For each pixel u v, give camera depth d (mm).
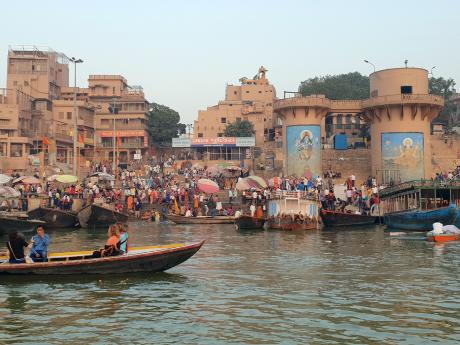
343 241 28984
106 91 92562
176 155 85125
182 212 46844
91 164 76750
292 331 11094
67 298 14172
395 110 54656
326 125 88250
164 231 36000
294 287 15641
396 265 19906
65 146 76750
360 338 10594
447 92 105375
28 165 62625
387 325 11500
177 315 12398
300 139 56500
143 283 16219
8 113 71688
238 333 10969
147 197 50219
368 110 57094
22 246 17297
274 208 37469
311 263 20453
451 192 40375
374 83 58062
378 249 25078
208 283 16250
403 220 36500
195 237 31625
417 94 53750
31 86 82875
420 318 12062
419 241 28828
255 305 13359
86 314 12523
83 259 17078
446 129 92500
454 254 23109
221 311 12758
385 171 55094
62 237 31766
